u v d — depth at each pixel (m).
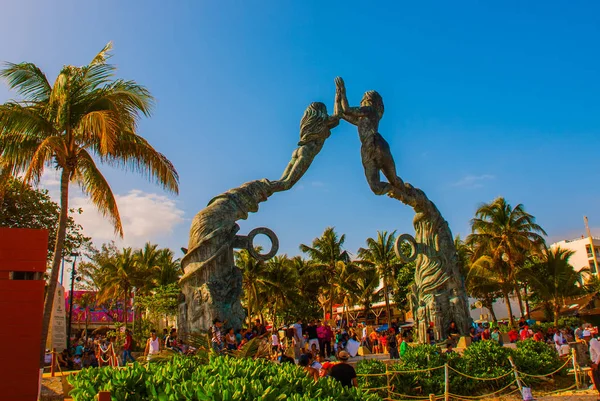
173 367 7.00
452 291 26.05
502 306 56.03
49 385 13.10
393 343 21.33
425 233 27.02
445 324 25.33
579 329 24.19
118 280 46.28
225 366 6.71
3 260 8.23
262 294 51.66
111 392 6.10
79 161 16.83
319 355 16.64
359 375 14.94
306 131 22.39
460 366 16.22
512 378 16.58
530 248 38.78
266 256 19.98
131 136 16.80
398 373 15.55
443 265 26.20
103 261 47.31
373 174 24.66
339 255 53.47
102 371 6.95
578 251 75.31
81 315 58.69
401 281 49.00
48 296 14.94
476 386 16.06
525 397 14.41
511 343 26.14
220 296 17.95
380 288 57.22
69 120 15.87
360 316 66.19
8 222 26.28
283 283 49.78
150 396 5.99
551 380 17.28
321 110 22.80
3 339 7.99
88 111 16.31
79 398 6.36
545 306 43.69
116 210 16.89
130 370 6.70
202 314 17.64
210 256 18.41
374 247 50.06
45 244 8.58
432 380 15.48
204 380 5.71
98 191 16.62
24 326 8.14
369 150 24.55
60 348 27.19
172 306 33.47
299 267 54.22
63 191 15.88
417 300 26.84
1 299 8.10
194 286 18.19
